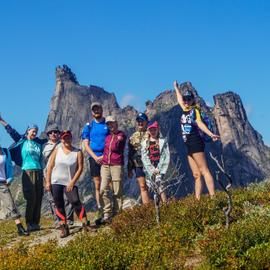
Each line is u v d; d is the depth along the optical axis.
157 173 15.70
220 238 11.16
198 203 14.03
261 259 10.14
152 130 16.28
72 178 16.27
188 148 15.29
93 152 18.05
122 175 17.45
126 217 14.57
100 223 17.58
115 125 17.50
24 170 19.08
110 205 17.52
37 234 18.11
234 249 10.65
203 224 13.25
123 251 11.53
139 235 13.00
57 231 18.25
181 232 12.65
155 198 13.77
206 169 15.12
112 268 11.02
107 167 17.42
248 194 15.52
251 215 13.49
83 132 18.33
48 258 11.54
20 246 13.88
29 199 19.02
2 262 11.75
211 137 14.87
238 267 10.17
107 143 17.48
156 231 12.84
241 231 11.23
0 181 18.59
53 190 16.27
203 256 11.28
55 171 16.31
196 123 15.09
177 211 13.91
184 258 11.33
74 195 16.12
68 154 16.23
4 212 18.33
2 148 18.78
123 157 17.58
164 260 10.88
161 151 16.00
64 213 16.42
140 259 11.04
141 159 16.95
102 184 17.45
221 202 14.40
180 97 15.82
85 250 11.70
